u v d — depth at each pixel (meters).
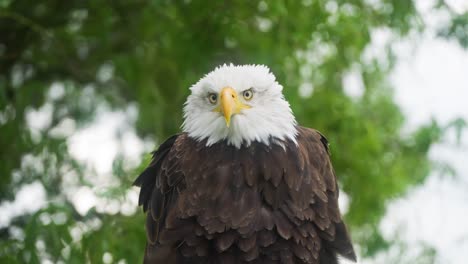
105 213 10.84
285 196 7.14
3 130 11.78
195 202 7.12
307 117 13.98
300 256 7.15
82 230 10.68
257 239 7.08
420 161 15.13
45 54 13.26
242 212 7.04
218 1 12.31
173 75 13.45
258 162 7.12
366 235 14.41
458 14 12.95
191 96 7.52
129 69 12.78
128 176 11.00
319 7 12.52
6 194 12.05
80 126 15.70
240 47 13.21
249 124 7.14
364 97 15.52
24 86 13.41
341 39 13.27
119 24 13.21
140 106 13.58
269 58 12.64
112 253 10.58
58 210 10.55
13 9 12.66
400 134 15.98
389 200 14.83
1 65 13.28
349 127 14.09
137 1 12.90
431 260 13.70
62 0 12.75
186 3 12.36
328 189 7.42
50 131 14.48
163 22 12.59
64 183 11.80
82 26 13.05
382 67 13.66
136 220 10.88
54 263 10.41
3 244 10.66
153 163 7.85
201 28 12.61
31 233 10.32
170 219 7.21
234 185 7.07
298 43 13.15
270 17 12.73
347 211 14.55
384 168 14.75
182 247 7.17
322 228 7.23
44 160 11.48
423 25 13.02
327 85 14.43
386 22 13.34
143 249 10.74
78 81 14.43
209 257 7.15
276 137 7.22
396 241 14.02
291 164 7.17
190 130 7.46
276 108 7.35
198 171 7.18
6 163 11.75
